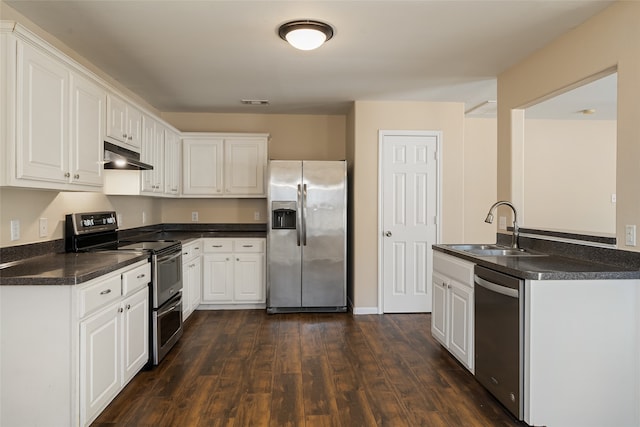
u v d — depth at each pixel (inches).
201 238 182.2
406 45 116.5
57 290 78.7
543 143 225.0
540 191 225.3
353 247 183.0
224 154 194.9
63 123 92.3
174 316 135.8
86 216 123.1
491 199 219.8
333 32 107.7
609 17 92.7
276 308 180.2
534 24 102.5
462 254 114.8
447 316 126.6
